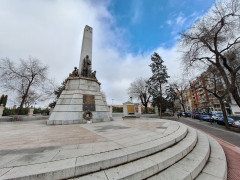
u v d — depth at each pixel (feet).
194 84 56.90
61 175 6.69
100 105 38.55
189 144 13.70
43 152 9.50
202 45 39.32
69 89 37.93
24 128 23.88
